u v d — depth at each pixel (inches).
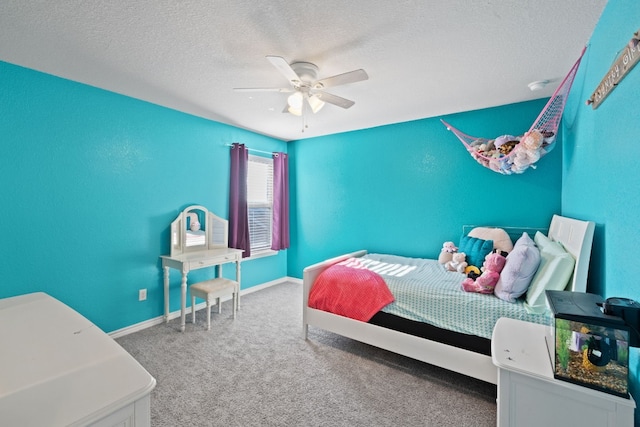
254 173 166.2
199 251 134.3
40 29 67.9
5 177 84.7
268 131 161.2
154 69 88.3
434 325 82.4
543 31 67.5
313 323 105.0
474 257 104.7
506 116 116.3
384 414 70.0
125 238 111.2
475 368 75.5
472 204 124.6
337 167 164.1
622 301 40.9
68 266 97.1
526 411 43.9
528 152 88.2
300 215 180.1
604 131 57.1
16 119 86.1
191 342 104.7
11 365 32.5
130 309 112.8
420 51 77.0
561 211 105.7
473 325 76.5
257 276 168.1
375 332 91.4
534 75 90.1
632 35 45.6
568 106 91.3
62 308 50.6
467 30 67.6
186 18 64.0
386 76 91.5
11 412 25.3
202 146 137.1
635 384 44.2
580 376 40.4
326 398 75.5
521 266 75.0
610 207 54.6
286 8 60.5
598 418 39.4
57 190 94.3
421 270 108.7
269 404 72.9
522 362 45.6
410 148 139.3
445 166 130.6
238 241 150.6
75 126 97.7
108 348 37.0
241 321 123.7
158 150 120.6
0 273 84.1
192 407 71.4
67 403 27.0
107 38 71.9
